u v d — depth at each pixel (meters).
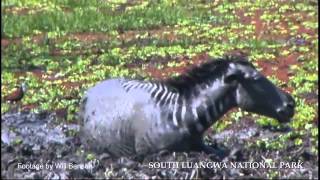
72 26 59.66
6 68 49.91
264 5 64.19
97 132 31.80
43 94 44.72
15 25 58.88
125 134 31.30
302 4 63.59
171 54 52.28
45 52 53.50
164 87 31.50
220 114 31.05
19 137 38.50
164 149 30.92
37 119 40.88
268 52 52.03
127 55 52.09
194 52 52.62
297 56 51.06
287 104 31.02
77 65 50.22
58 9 64.88
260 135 37.94
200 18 61.47
